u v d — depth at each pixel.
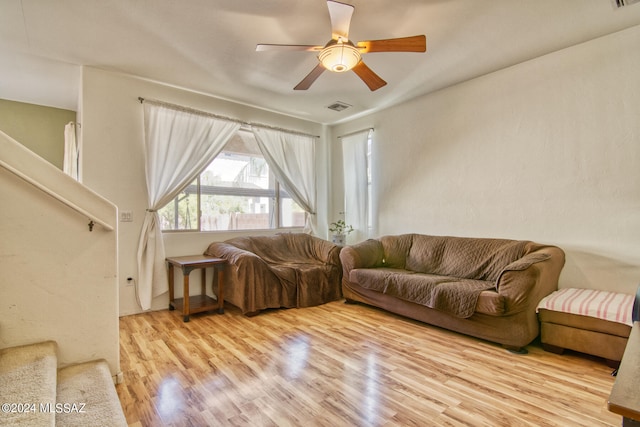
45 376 1.55
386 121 4.68
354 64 2.45
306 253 4.54
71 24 2.56
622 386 0.85
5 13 2.41
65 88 3.81
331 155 5.54
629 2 2.38
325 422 1.67
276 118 4.85
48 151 4.35
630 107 2.73
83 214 1.94
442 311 2.88
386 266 4.11
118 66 3.31
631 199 2.73
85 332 2.00
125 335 2.90
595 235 2.90
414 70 3.48
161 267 3.64
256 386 2.03
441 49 3.03
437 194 4.08
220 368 2.27
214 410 1.78
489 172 3.60
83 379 1.79
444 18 2.53
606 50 2.84
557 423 1.66
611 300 2.46
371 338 2.83
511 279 2.53
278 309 3.72
